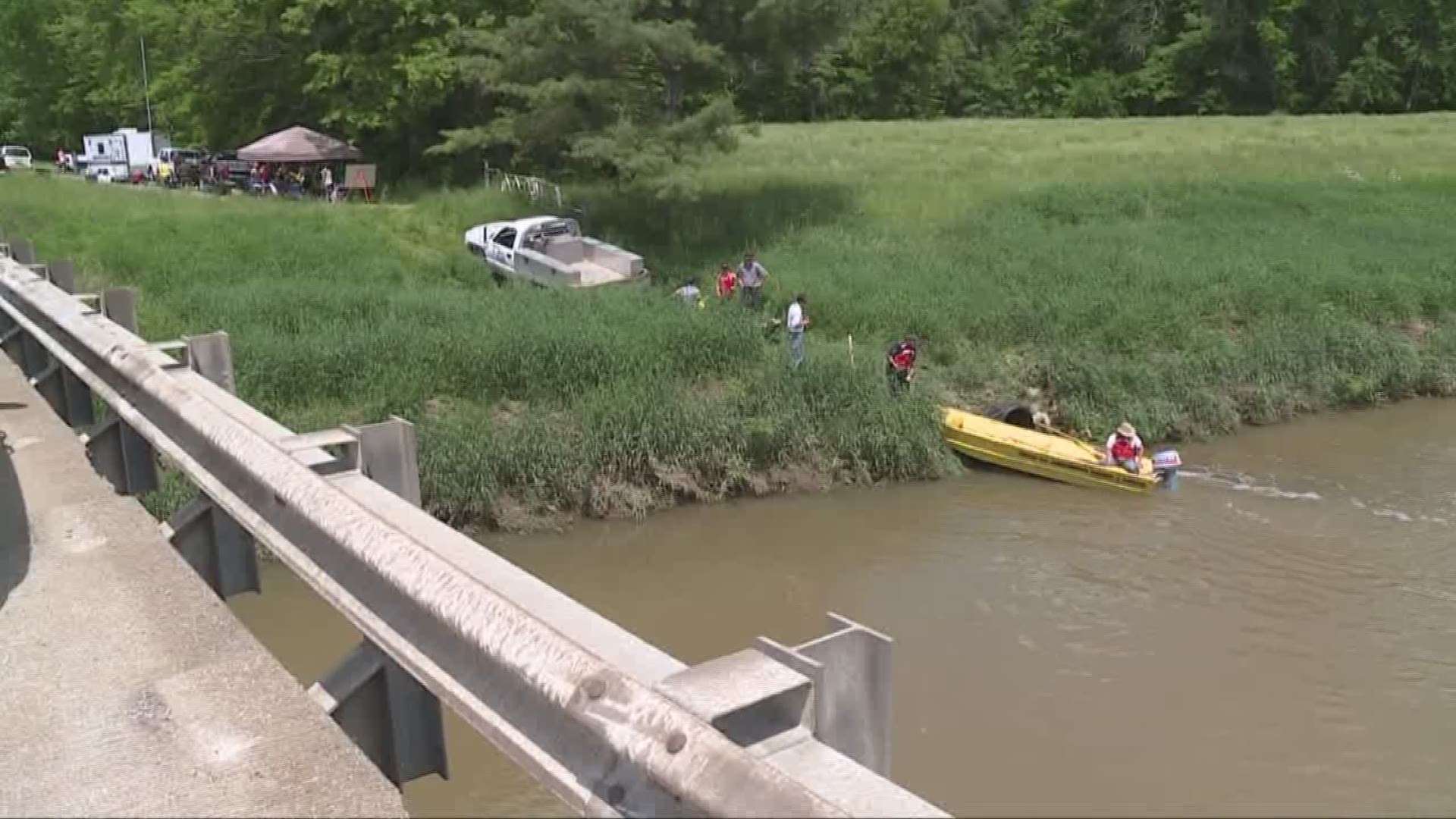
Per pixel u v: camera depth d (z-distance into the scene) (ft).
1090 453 53.21
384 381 51.16
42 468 21.29
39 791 10.69
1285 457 57.31
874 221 91.91
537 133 85.97
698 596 40.81
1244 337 66.59
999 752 27.32
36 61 224.74
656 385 52.65
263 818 10.32
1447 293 73.56
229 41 125.59
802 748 6.93
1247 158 121.08
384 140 127.13
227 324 57.62
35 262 32.07
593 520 48.16
